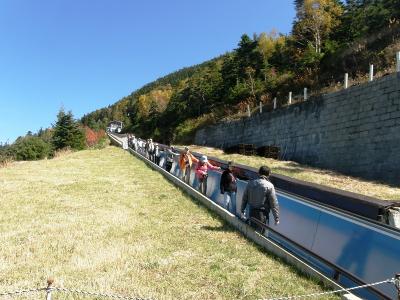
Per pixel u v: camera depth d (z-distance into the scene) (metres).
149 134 87.94
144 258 9.80
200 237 11.68
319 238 9.63
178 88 105.38
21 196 17.50
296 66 53.81
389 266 7.59
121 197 17.70
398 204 10.11
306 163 30.95
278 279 8.65
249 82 58.56
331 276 8.70
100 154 40.25
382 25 40.28
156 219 13.84
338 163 27.48
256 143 39.75
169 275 8.77
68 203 16.22
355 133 26.19
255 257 10.04
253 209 10.90
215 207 14.86
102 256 9.88
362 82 26.61
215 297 7.71
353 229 8.78
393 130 23.19
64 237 11.43
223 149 43.75
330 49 42.91
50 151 60.41
